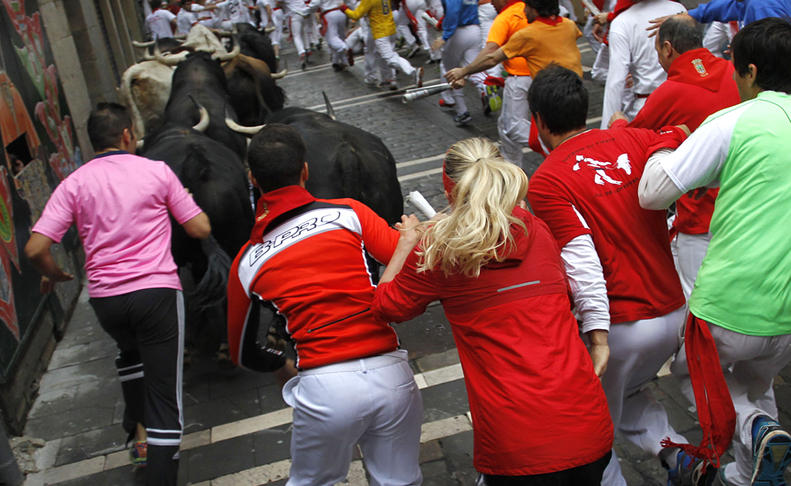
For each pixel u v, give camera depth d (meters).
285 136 2.60
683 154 2.47
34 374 4.71
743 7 4.47
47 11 6.87
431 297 2.33
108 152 3.35
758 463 2.60
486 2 9.88
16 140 5.26
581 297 2.56
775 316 2.45
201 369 4.67
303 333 2.52
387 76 11.65
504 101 6.45
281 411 4.16
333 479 2.64
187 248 4.17
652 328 2.62
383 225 2.68
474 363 2.29
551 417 2.13
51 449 4.09
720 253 2.52
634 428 2.93
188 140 4.50
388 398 2.49
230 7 16.45
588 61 11.14
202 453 3.87
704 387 2.56
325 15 13.47
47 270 3.21
